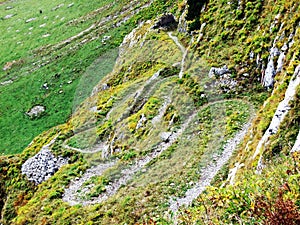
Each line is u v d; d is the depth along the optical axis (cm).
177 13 6506
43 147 5278
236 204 902
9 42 10862
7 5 14038
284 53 3409
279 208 735
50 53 9481
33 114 7362
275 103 2680
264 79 3738
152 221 1016
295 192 809
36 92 7969
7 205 4912
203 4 5266
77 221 3428
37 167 5103
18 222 4038
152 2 8975
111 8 10388
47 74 8356
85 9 11212
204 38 4775
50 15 11719
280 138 2114
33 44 10362
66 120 6894
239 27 4425
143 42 5850
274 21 3925
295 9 3638
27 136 6938
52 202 4031
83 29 10025
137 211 2998
